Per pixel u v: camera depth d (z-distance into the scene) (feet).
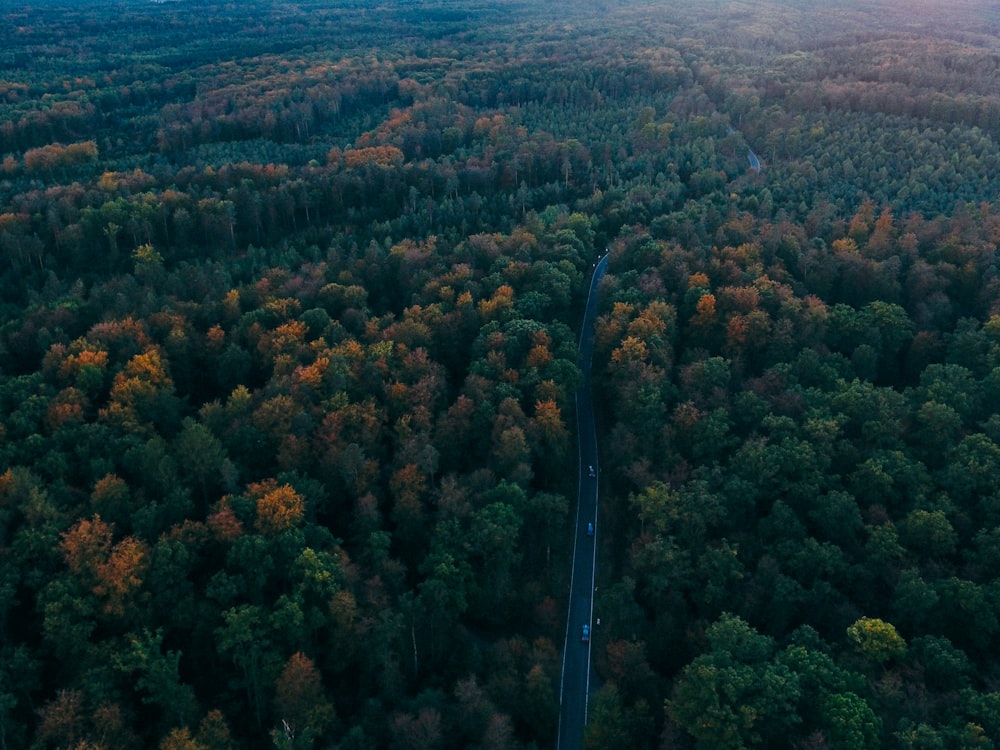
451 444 539.29
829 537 459.73
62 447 487.61
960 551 444.96
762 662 377.50
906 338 624.18
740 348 617.21
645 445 548.72
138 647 367.25
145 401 531.50
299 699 375.66
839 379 564.30
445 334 630.74
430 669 444.96
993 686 363.35
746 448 506.07
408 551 489.26
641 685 417.49
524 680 428.15
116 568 385.29
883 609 424.05
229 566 424.87
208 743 358.43
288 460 497.05
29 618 398.21
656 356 597.11
